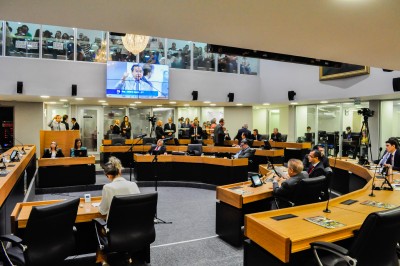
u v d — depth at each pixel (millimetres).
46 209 2521
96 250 3510
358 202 3301
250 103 12258
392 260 2242
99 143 12562
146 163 8195
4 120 11211
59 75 9648
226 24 2939
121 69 10070
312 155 5148
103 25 3010
